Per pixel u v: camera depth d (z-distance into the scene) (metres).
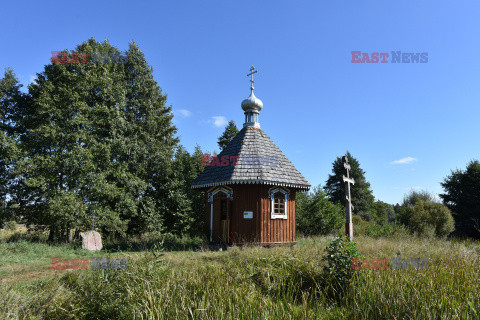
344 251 6.91
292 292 5.78
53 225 18.81
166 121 26.02
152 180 23.83
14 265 10.38
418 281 5.96
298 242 16.22
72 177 17.92
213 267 6.84
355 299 5.44
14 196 19.62
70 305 5.37
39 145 18.34
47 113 18.42
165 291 5.17
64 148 18.12
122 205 20.52
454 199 32.84
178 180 23.08
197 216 21.80
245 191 15.30
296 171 17.03
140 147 22.09
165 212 22.19
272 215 15.43
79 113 18.36
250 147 16.61
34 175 17.67
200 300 5.00
